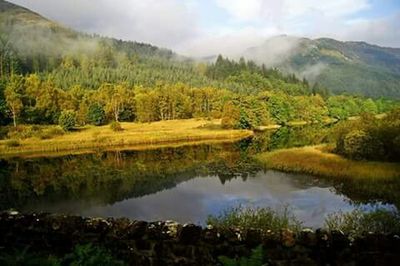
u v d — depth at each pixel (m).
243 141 77.81
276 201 29.20
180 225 8.30
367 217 17.42
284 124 126.56
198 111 137.62
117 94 123.88
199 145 73.38
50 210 27.72
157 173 43.75
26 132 81.00
